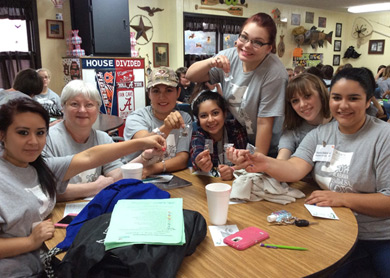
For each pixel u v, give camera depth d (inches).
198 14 245.9
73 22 199.5
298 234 41.8
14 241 41.2
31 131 43.8
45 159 52.9
